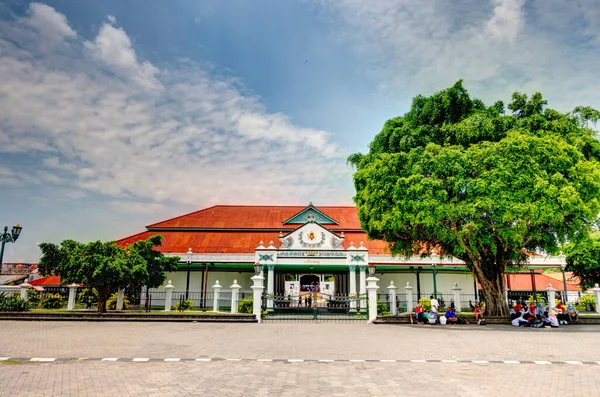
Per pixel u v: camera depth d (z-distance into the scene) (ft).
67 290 100.22
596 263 110.11
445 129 68.03
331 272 107.45
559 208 55.01
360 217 75.31
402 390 23.58
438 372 28.35
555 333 51.34
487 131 64.18
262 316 68.80
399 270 107.24
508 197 56.08
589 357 34.09
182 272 106.22
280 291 109.81
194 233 114.42
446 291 108.99
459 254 69.92
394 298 79.36
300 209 127.85
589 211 56.29
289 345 40.04
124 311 74.54
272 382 25.16
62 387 23.36
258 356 33.68
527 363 31.55
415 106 76.07
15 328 51.31
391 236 71.97
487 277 70.23
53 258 66.54
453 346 39.88
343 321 67.05
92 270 65.77
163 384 24.34
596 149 63.87
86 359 31.35
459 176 59.77
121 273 65.05
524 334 50.11
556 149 57.67
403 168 65.21
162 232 115.24
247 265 102.32
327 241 91.81
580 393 23.36
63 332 47.65
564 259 95.50
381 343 41.83
